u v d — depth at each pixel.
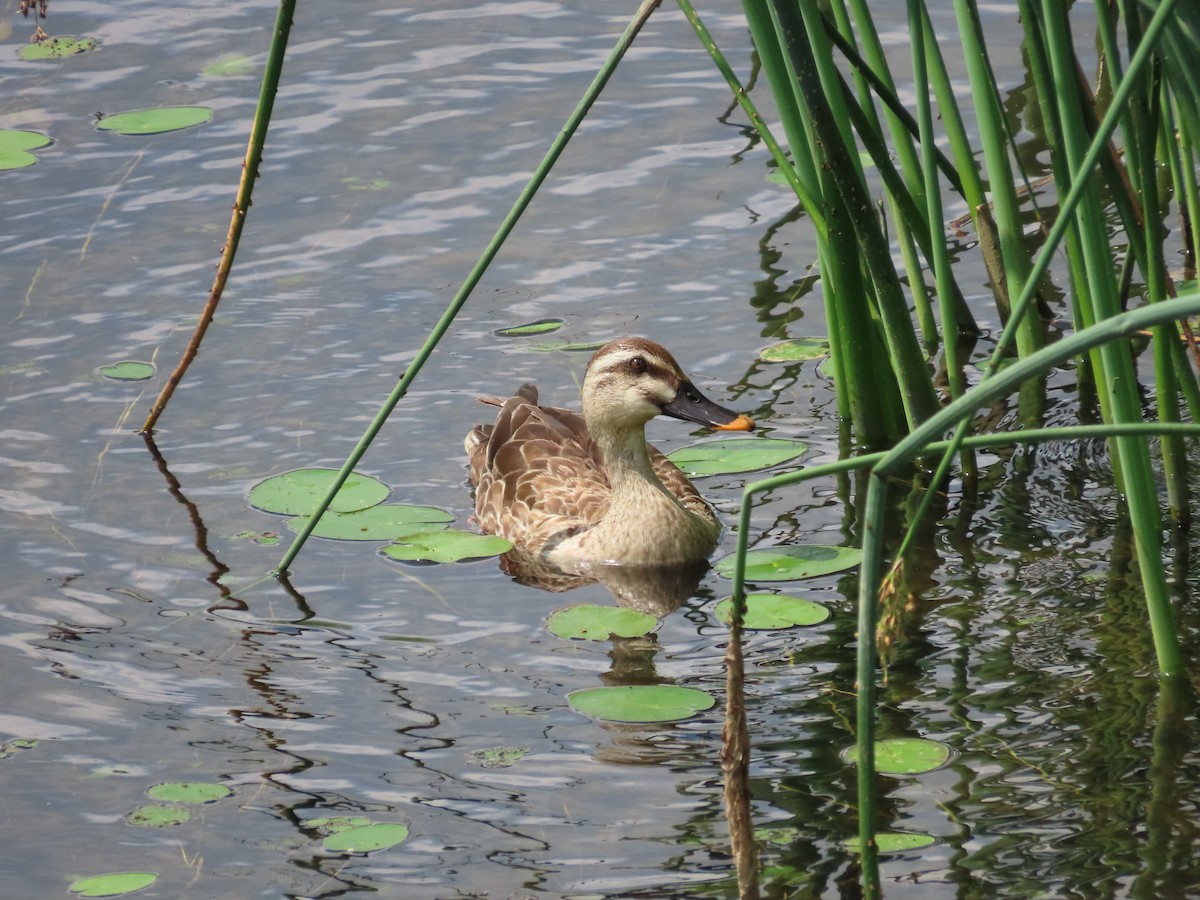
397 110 20.91
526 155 19.94
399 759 10.59
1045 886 8.84
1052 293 17.00
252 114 20.80
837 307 13.92
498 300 17.47
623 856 9.43
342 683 11.59
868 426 14.55
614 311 17.17
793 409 15.56
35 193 19.22
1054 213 18.00
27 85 21.44
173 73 21.83
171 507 14.18
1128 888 8.77
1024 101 20.17
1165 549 12.41
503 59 22.05
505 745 10.70
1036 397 15.37
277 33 10.30
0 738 10.92
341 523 13.96
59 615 12.54
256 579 13.09
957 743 10.29
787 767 10.20
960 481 14.13
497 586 13.21
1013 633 11.56
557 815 9.88
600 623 12.38
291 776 10.43
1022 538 12.93
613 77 21.52
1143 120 9.68
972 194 15.02
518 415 15.41
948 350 12.69
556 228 18.59
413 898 9.12
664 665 11.71
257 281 17.75
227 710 11.24
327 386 16.14
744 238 18.31
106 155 19.97
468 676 11.66
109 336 16.83
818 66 12.57
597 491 14.77
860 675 7.27
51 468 14.73
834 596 12.48
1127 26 9.68
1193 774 9.73
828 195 13.07
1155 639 10.65
